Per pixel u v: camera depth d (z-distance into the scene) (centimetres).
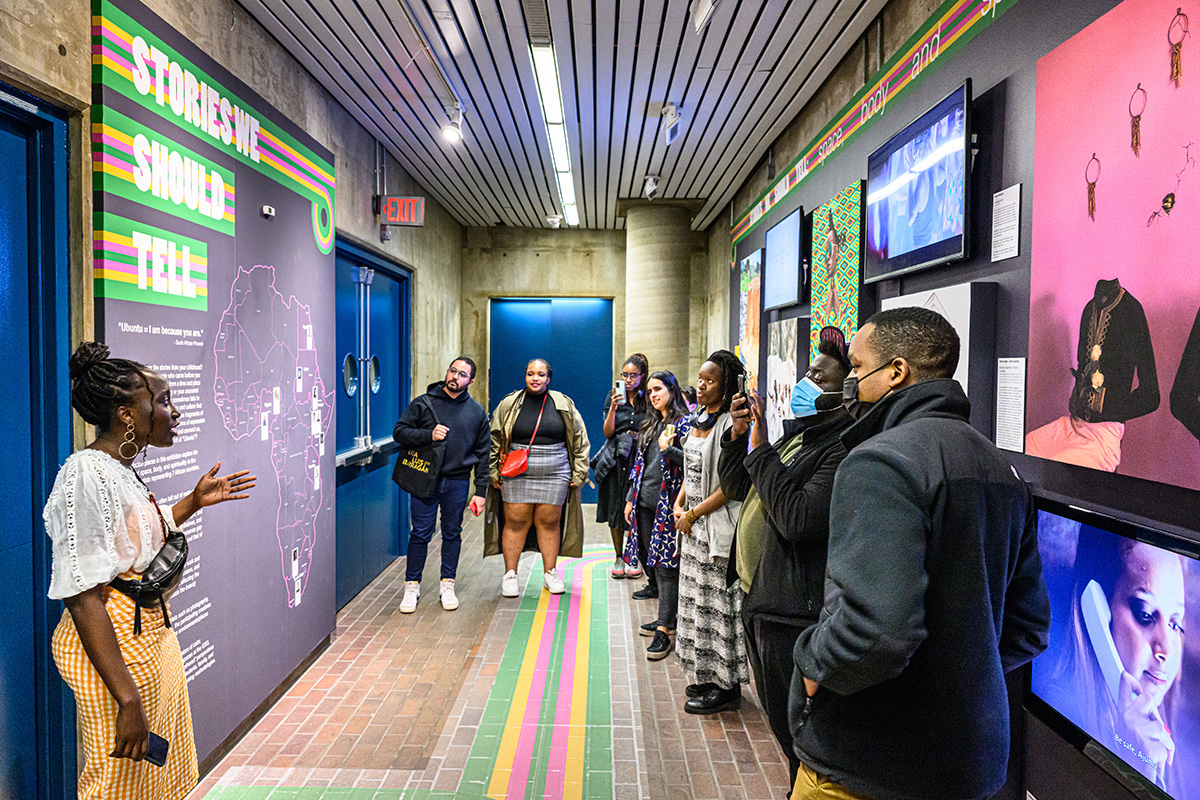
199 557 253
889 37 314
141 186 222
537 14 326
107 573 154
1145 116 155
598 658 377
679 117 440
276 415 321
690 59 374
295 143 344
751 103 438
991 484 125
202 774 257
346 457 454
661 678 351
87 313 205
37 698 205
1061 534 179
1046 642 138
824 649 120
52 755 206
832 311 375
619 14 325
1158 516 153
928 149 256
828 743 131
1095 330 172
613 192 677
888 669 114
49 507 153
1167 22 149
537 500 476
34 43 183
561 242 878
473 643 398
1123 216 162
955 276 249
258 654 303
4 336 191
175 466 236
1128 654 154
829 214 382
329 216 389
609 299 886
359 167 481
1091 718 167
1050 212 191
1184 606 138
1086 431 176
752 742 288
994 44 224
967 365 224
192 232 251
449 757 275
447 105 431
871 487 121
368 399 541
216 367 266
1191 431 142
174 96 241
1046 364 193
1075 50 179
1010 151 215
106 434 166
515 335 888
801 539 183
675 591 375
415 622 432
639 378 498
